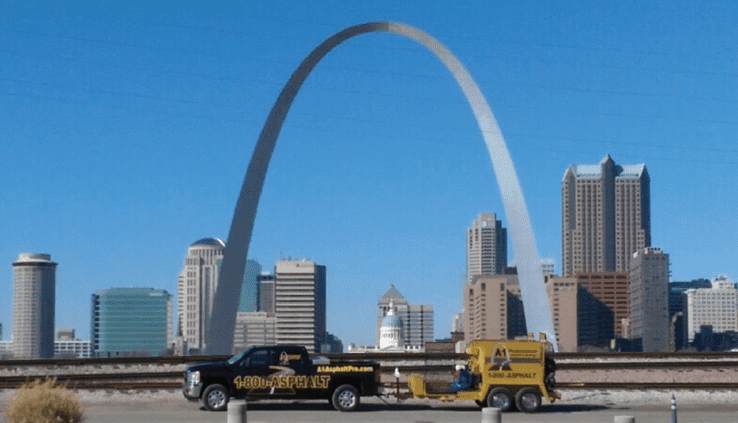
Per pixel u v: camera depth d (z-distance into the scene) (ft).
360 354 183.01
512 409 144.15
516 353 144.56
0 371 170.50
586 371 181.47
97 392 154.10
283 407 146.82
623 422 95.04
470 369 146.61
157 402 152.35
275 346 142.31
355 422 125.90
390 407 148.46
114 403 151.12
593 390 161.58
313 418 130.93
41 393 109.70
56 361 171.32
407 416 134.31
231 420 99.71
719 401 159.63
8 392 152.76
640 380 178.50
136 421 126.82
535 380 144.15
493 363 144.05
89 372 174.50
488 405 143.23
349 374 141.49
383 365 181.57
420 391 143.74
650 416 138.82
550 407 152.56
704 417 138.31
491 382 143.43
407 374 177.47
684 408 152.35
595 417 136.67
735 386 162.50
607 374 180.75
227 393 140.46
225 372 140.56
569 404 156.56
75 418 110.83
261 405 148.87
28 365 170.50
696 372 180.14
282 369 140.77
